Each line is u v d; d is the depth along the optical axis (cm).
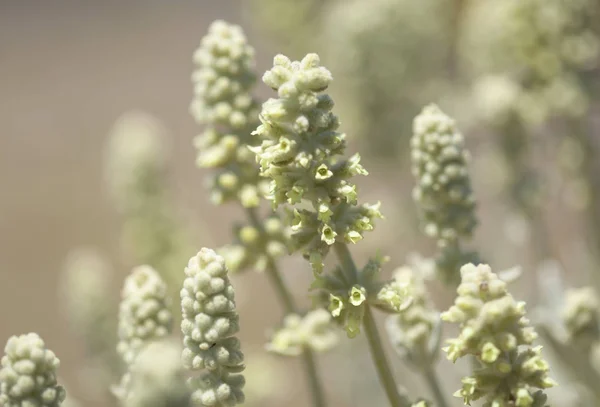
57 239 175
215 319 45
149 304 51
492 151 71
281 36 96
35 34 215
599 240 70
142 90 199
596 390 59
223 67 53
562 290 60
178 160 178
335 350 76
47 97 202
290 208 47
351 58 83
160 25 211
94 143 192
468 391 45
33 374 46
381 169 86
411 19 84
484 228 81
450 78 90
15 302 166
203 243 83
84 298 73
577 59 70
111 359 73
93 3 219
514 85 70
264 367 70
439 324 54
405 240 85
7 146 193
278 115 45
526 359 44
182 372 46
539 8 70
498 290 44
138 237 78
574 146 71
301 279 72
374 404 76
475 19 81
